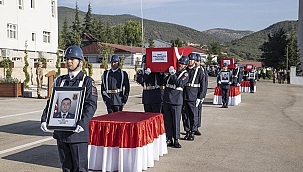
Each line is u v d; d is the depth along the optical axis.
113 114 7.52
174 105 8.41
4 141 9.11
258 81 53.91
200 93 9.44
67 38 74.12
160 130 7.65
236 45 187.12
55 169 6.79
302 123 12.64
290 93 28.73
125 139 6.42
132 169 6.42
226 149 8.52
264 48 71.38
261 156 7.91
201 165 7.15
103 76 9.15
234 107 17.41
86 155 5.03
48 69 30.25
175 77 8.30
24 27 35.91
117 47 61.03
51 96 4.97
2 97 19.81
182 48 8.91
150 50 8.51
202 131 10.81
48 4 39.19
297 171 6.84
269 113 15.36
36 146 8.61
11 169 6.77
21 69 27.44
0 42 33.00
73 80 5.00
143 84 9.15
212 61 74.25
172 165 7.12
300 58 62.97
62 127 4.80
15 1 34.75
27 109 15.14
